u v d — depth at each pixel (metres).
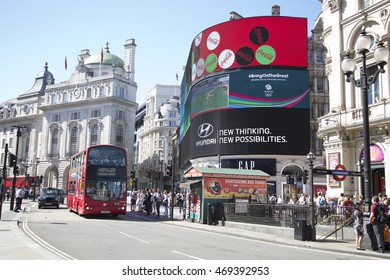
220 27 42.50
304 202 25.38
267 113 39.16
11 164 29.33
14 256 10.05
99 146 26.88
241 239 17.08
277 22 40.62
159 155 98.88
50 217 26.17
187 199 28.06
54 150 89.94
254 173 25.53
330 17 27.89
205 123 42.12
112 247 12.45
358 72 24.98
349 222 16.66
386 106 21.89
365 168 13.70
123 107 87.19
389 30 23.25
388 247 13.26
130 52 101.56
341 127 24.53
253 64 40.22
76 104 88.38
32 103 101.06
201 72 43.91
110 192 26.39
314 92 45.12
